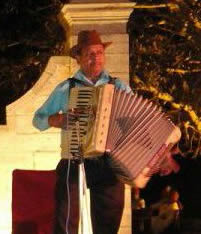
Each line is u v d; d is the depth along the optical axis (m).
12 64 20.48
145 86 18.72
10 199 11.38
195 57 18.67
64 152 9.04
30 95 11.39
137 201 24.67
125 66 11.35
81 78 9.16
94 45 9.13
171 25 18.83
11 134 11.39
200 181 33.72
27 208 10.50
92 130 8.69
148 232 24.59
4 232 11.34
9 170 11.38
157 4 18.58
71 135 8.83
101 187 9.08
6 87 20.52
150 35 19.28
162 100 19.31
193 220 31.52
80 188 8.80
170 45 19.06
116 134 8.74
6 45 20.27
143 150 8.80
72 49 9.25
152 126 8.82
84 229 8.89
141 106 8.81
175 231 24.59
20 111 11.40
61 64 11.37
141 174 8.80
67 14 11.15
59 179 9.10
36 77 20.52
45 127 9.29
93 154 8.77
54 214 9.30
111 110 8.73
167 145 8.86
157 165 8.84
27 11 20.00
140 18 19.06
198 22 18.27
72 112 8.78
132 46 19.02
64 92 9.23
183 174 33.88
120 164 8.78
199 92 18.58
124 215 11.12
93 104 8.73
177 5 18.12
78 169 8.95
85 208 8.87
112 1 11.14
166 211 24.45
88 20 11.22
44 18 19.86
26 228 10.48
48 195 10.51
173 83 18.80
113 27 11.31
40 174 10.57
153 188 33.72
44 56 20.14
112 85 8.71
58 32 19.66
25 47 20.36
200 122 18.45
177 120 18.67
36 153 11.40
